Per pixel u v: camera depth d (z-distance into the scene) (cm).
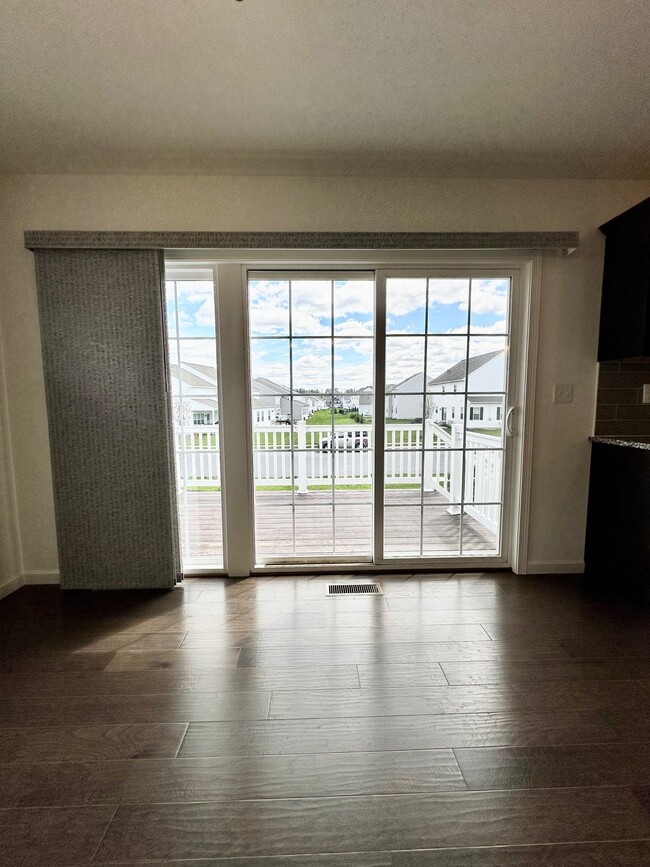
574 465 244
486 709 142
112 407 223
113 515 229
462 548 260
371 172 212
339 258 221
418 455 251
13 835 102
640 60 143
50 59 139
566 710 141
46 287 214
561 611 206
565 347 235
